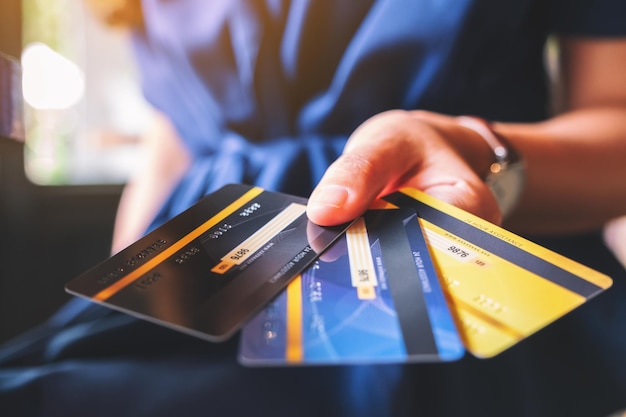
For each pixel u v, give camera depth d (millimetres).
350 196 473
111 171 990
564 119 750
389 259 434
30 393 463
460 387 503
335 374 469
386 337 359
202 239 466
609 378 593
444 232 468
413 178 540
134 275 426
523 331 372
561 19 790
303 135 765
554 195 651
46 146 960
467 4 697
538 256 440
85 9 944
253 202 520
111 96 986
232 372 473
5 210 917
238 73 757
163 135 831
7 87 532
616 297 659
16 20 851
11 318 928
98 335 528
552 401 575
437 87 736
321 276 419
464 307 392
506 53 755
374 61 723
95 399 457
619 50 778
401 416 452
